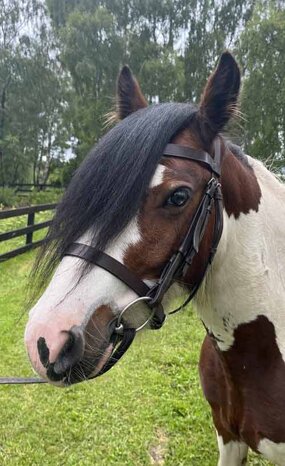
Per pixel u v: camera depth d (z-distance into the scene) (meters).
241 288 1.41
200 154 1.23
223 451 1.81
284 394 1.44
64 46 24.06
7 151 25.89
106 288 1.12
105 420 2.91
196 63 24.91
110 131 1.23
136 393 3.24
